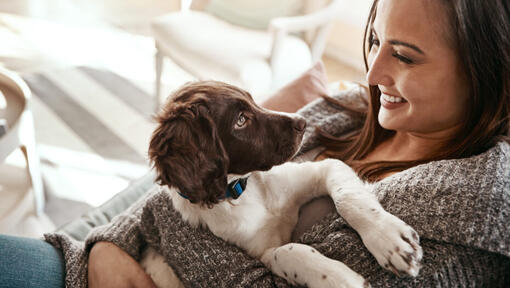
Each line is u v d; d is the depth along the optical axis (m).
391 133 1.53
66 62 4.13
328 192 1.29
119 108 3.61
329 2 3.15
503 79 1.06
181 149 1.17
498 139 1.13
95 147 3.22
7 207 2.49
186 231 1.27
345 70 4.39
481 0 0.99
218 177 1.21
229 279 1.14
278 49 2.84
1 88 2.57
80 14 5.03
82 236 1.74
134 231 1.41
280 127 1.34
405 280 0.97
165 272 1.33
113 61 4.23
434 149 1.33
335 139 1.60
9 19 4.74
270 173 1.38
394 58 1.17
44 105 3.56
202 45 3.01
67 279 1.37
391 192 1.14
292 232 1.34
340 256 1.09
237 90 1.31
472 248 0.97
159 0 5.55
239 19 3.32
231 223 1.28
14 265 1.34
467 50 1.04
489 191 0.96
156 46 3.34
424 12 1.04
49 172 2.99
